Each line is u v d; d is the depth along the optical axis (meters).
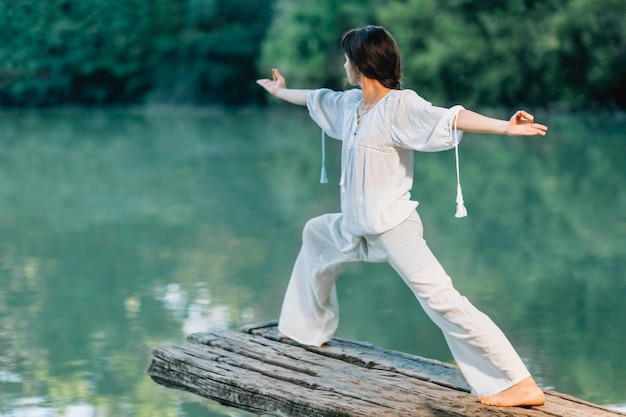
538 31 24.77
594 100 25.03
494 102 25.81
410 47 25.98
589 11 23.81
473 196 12.39
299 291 5.30
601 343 6.17
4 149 18.69
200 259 8.91
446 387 4.61
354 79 4.61
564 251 9.04
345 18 28.23
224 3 31.88
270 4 32.06
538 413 4.21
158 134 21.52
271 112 28.50
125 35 31.61
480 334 4.28
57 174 15.16
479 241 9.56
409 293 7.59
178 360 5.20
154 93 31.84
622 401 5.10
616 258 8.70
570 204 11.64
